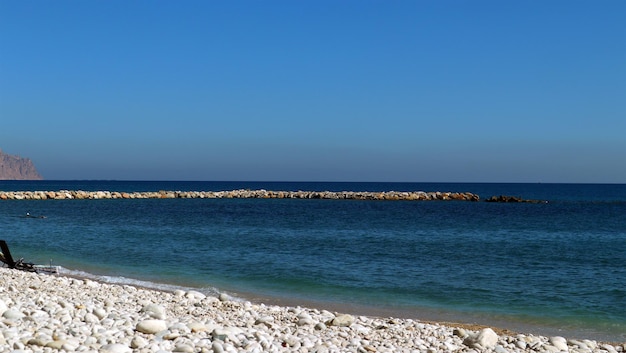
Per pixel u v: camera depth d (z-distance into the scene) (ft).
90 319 35.73
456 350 38.14
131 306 45.39
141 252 102.58
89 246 111.14
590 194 520.83
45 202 267.59
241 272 81.51
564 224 184.65
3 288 50.44
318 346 33.81
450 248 113.91
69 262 90.68
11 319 33.63
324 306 60.95
